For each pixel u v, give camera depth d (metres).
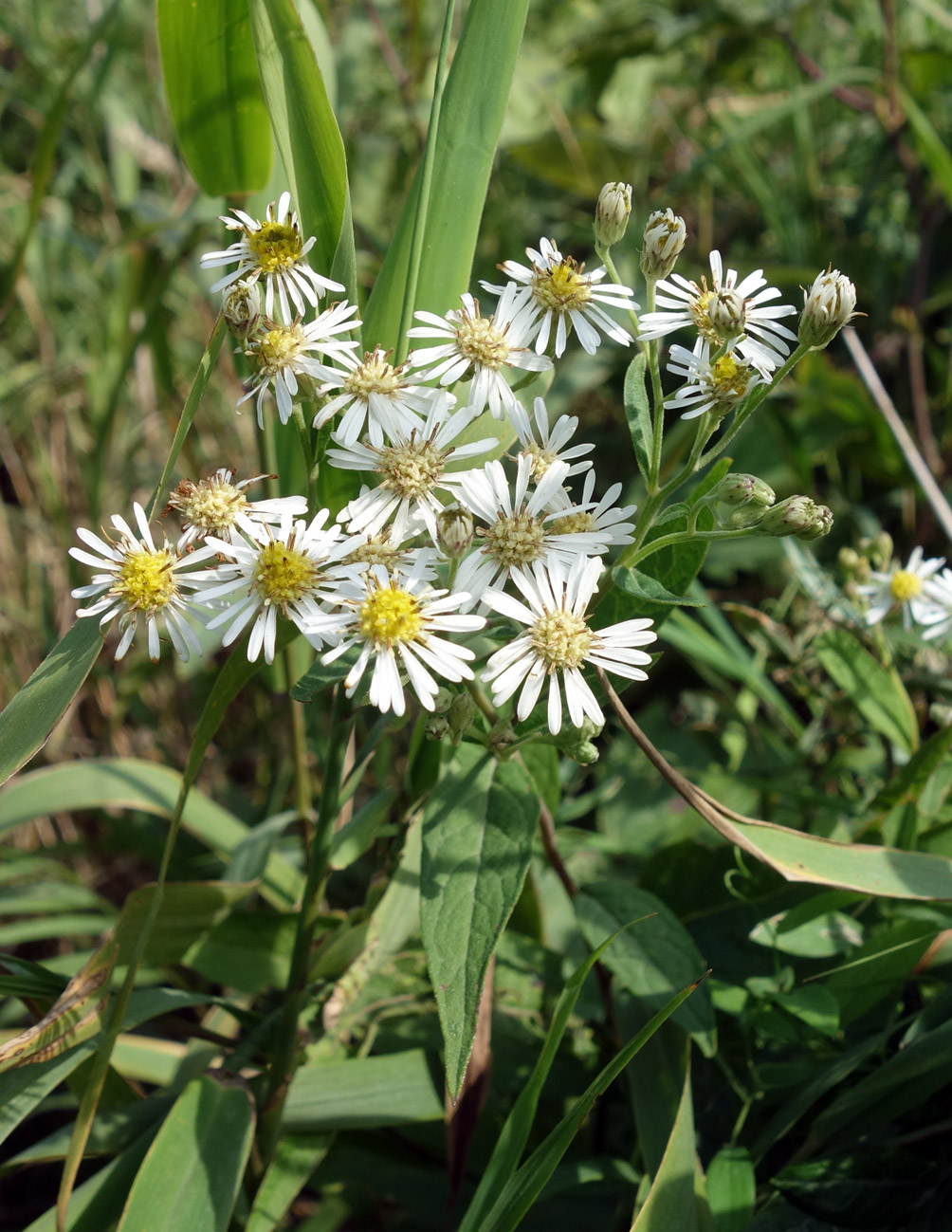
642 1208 0.19
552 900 0.29
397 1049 0.26
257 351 0.20
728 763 0.34
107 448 0.41
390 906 0.25
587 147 0.47
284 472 0.28
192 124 0.26
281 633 0.20
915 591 0.28
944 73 0.43
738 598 0.42
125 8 0.47
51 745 0.43
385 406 0.20
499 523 0.19
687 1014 0.22
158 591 0.19
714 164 0.49
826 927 0.24
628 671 0.19
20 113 0.52
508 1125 0.21
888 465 0.41
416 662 0.18
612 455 0.46
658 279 0.20
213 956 0.26
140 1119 0.25
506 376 0.23
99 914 0.36
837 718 0.30
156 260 0.40
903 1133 0.23
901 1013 0.25
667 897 0.26
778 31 0.46
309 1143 0.24
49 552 0.44
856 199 0.49
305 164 0.21
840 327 0.19
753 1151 0.23
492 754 0.21
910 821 0.25
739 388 0.20
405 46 0.55
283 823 0.31
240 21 0.24
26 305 0.44
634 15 0.49
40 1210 0.36
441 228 0.22
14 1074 0.22
